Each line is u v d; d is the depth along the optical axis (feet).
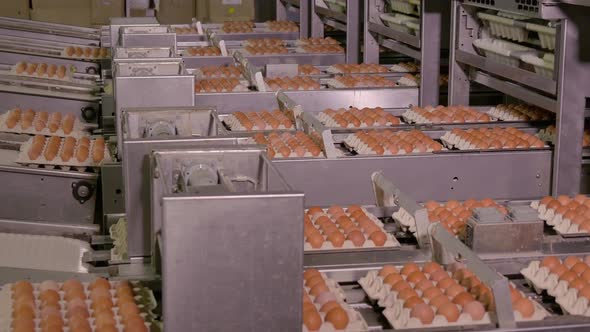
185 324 4.90
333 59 19.54
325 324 5.78
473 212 7.36
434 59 14.71
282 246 4.89
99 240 8.95
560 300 6.33
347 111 13.05
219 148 6.26
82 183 11.76
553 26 10.12
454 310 5.87
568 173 10.14
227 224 4.81
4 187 11.73
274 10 32.22
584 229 7.90
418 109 13.21
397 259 7.18
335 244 7.39
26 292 6.44
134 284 6.77
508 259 7.11
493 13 12.53
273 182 5.58
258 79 13.91
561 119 9.98
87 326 5.78
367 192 10.00
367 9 18.33
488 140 10.89
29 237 9.47
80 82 17.75
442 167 10.03
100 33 23.59
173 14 27.68
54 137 12.80
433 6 14.53
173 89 10.41
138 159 7.06
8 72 17.78
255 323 4.97
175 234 4.77
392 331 5.56
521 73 11.02
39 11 25.94
